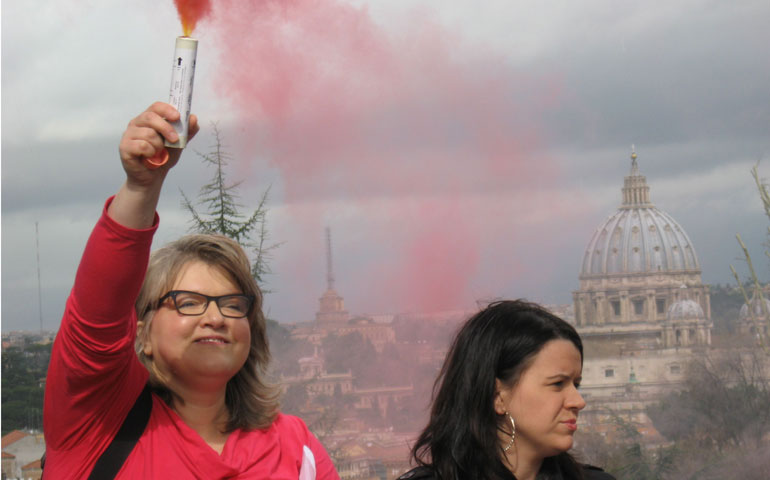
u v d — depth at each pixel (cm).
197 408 286
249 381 300
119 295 243
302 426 314
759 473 2286
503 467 293
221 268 286
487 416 295
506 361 292
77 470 262
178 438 270
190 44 234
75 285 247
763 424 2419
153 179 237
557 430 291
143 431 269
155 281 282
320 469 304
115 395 268
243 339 284
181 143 233
